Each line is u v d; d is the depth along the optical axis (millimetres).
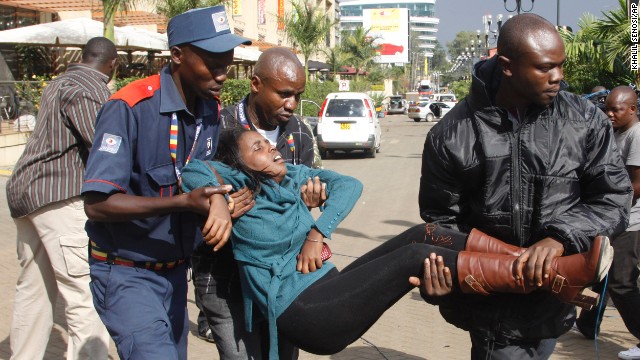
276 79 3777
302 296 2957
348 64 60125
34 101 16328
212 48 2887
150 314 2969
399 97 65062
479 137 2953
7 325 5547
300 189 3254
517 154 2916
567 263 2582
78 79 4105
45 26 16734
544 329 2969
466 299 3012
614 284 4934
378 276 2830
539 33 2738
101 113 2939
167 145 3027
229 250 3330
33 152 4102
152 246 3043
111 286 3027
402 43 108250
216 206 2793
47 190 4062
